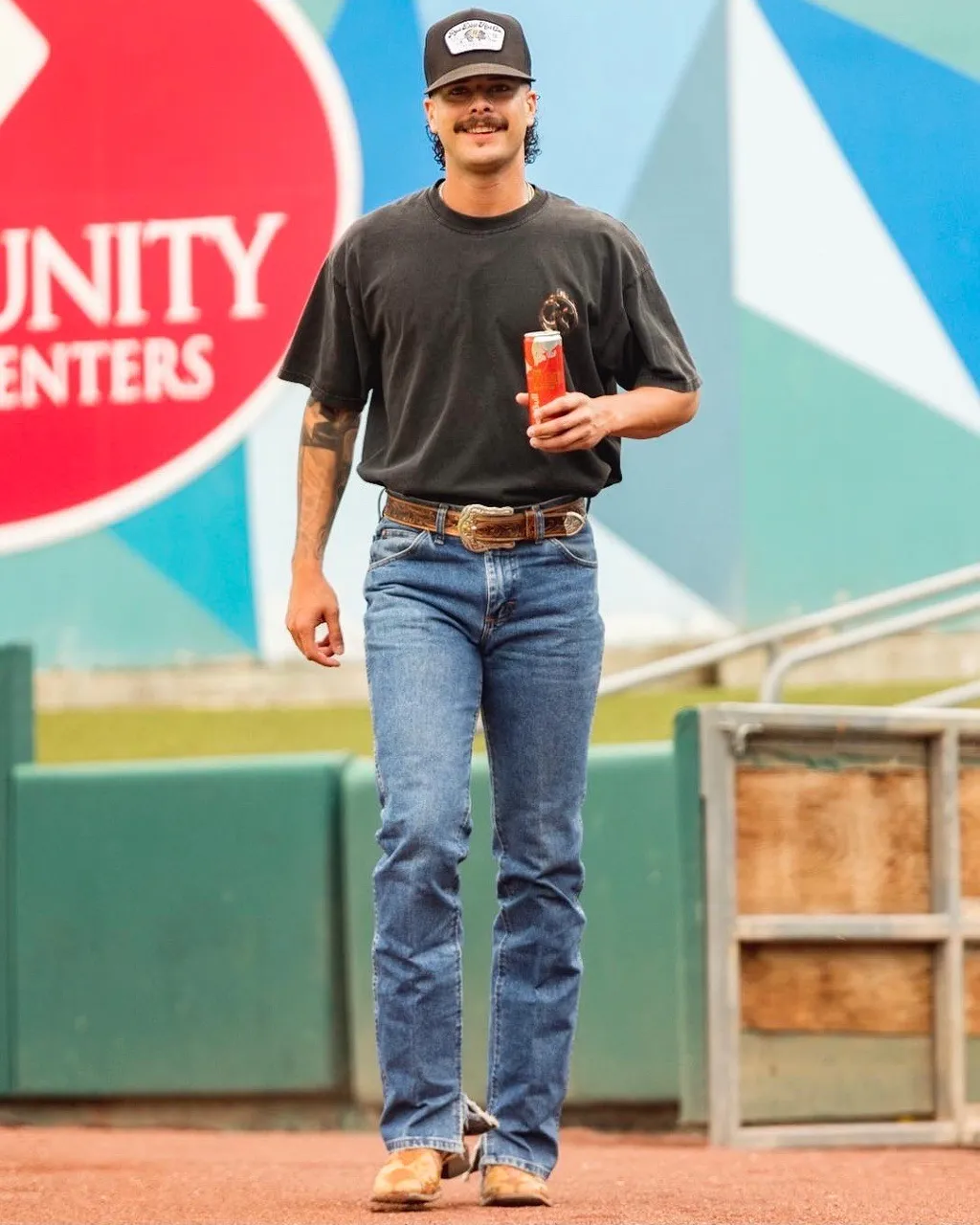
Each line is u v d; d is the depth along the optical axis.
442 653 9.10
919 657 20.08
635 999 14.78
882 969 13.49
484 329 8.96
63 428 21.11
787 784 13.36
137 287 21.08
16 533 21.06
